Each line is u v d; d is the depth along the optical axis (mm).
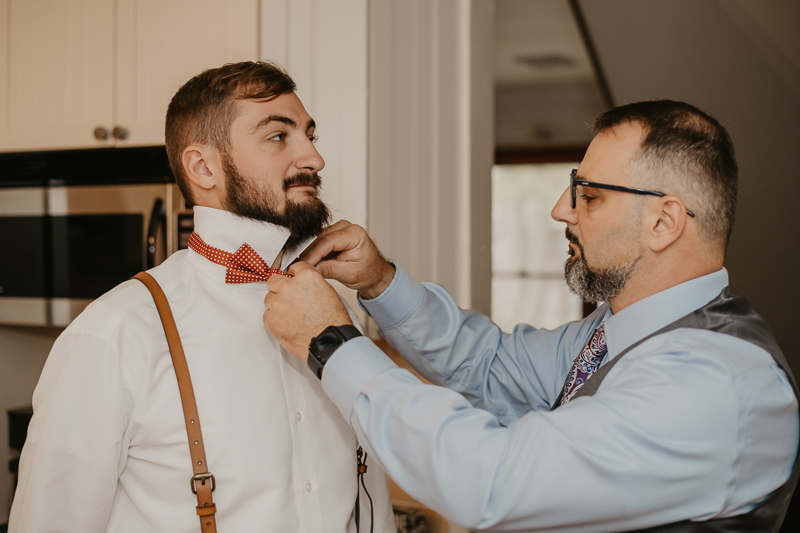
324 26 1604
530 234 5715
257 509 886
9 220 1903
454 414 813
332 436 1002
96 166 1869
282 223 984
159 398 875
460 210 1910
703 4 2881
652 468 745
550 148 5512
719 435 756
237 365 926
